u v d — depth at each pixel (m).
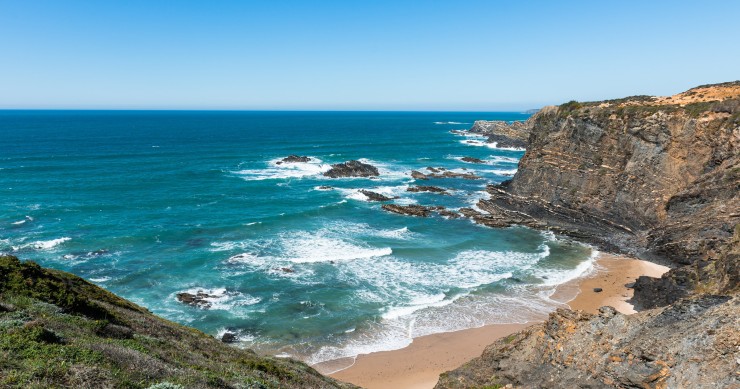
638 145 51.47
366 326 32.06
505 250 48.34
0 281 15.90
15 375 9.40
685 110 48.06
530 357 19.08
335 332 31.19
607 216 53.56
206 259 42.44
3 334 11.39
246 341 29.61
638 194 50.81
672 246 43.56
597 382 16.14
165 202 62.56
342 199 67.94
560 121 62.91
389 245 48.75
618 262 45.00
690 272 32.88
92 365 10.80
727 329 14.17
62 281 19.69
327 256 44.56
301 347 29.36
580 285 39.34
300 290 37.00
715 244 38.88
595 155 56.28
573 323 18.55
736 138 42.78
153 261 41.44
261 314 33.00
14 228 47.94
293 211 60.19
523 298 36.72
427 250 47.41
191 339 18.56
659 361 15.06
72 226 49.62
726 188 41.31
